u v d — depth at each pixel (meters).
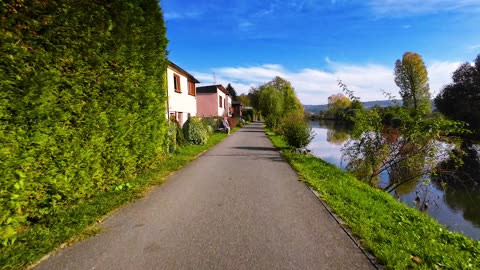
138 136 8.10
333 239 4.46
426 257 3.99
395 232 4.95
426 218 6.54
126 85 7.26
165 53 10.09
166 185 7.77
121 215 5.41
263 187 7.71
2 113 3.94
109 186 6.88
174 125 14.48
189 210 5.74
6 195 4.06
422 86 52.88
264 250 4.07
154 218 5.27
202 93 40.62
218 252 3.99
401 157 9.94
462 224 8.84
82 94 5.62
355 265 3.70
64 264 3.62
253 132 33.34
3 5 3.97
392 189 10.50
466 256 4.46
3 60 3.96
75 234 4.46
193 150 14.84
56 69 4.91
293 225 5.02
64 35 5.05
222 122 33.50
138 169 8.61
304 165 11.28
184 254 3.92
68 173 5.27
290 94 49.28
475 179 13.71
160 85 9.86
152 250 4.03
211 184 7.95
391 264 3.68
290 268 3.61
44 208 4.86
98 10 5.96
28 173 4.47
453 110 46.06
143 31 8.38
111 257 3.82
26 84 4.25
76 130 5.50
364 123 10.48
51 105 4.77
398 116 10.02
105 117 6.34
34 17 4.51
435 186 12.65
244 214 5.55
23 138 4.30
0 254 3.68
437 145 9.62
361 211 5.91
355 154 10.80
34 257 3.69
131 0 7.59
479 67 45.69
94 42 5.85
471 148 19.70
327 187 7.82
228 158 12.87
